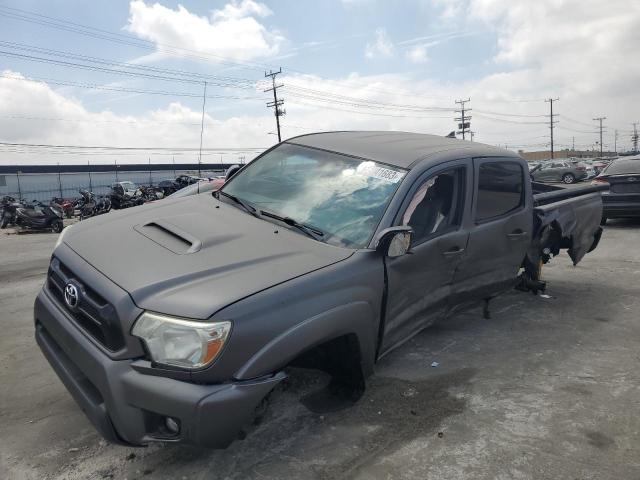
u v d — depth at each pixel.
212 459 2.85
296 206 3.47
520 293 6.16
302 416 3.29
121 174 65.25
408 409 3.42
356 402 3.20
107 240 3.00
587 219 6.12
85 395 2.51
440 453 2.94
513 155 4.80
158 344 2.30
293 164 3.93
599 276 7.05
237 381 2.35
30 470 2.74
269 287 2.55
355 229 3.21
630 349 4.48
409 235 3.08
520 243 4.78
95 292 2.53
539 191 6.71
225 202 3.70
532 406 3.48
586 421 3.29
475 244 4.06
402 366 4.11
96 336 2.52
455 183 3.92
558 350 4.45
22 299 6.12
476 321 5.20
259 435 3.08
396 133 4.46
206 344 2.27
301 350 2.56
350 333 2.89
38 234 14.65
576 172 38.50
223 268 2.65
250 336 2.37
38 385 3.74
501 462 2.86
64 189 54.25
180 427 2.29
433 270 3.65
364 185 3.49
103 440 3.02
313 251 2.98
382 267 3.10
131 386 2.31
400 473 2.76
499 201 4.45
